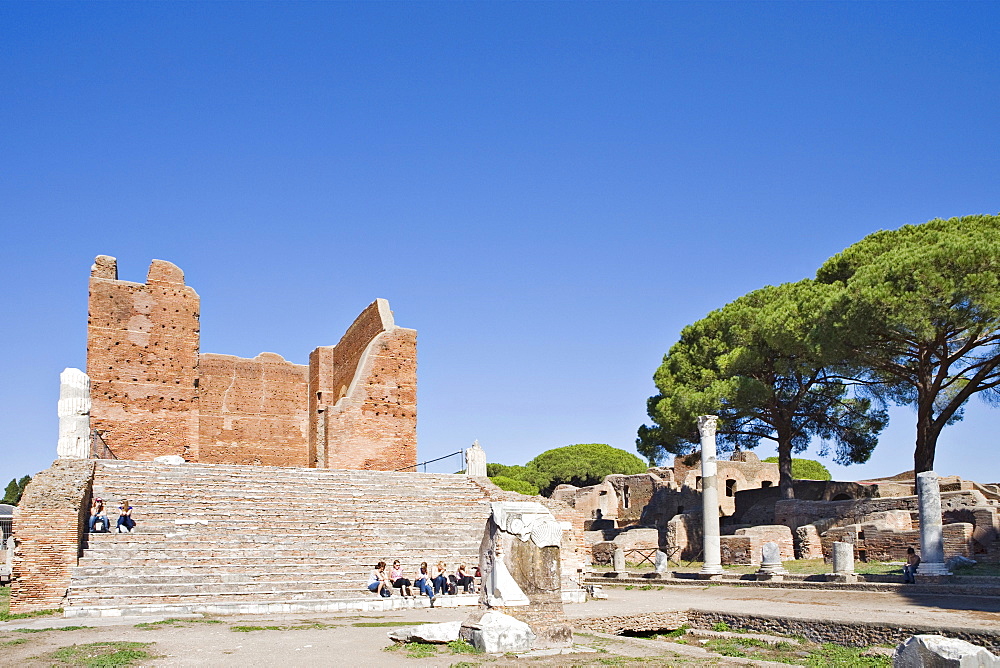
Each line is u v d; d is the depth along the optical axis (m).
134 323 42.22
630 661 14.92
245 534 26.94
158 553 24.47
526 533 16.56
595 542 50.69
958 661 11.15
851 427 50.00
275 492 31.56
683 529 44.88
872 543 35.28
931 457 38.53
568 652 16.02
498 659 14.84
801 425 50.50
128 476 30.47
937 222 41.53
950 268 34.66
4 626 18.81
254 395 50.19
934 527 27.09
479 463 38.44
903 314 34.69
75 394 31.33
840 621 18.77
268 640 16.91
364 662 14.38
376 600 23.67
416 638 16.50
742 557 38.88
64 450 30.80
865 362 39.06
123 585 22.30
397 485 35.16
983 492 41.50
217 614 21.45
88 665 13.68
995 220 39.62
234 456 48.97
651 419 53.56
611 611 21.78
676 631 21.91
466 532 30.78
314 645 16.27
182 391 42.56
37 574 21.72
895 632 17.89
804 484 51.72
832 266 45.00
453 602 24.39
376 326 45.72
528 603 16.25
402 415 44.62
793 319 42.62
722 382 46.47
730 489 64.50
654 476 65.06
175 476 31.64
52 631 18.00
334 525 29.44
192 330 43.38
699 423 36.31
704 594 28.47
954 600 22.84
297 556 26.41
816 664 15.84
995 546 32.19
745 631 20.73
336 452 42.97
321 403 49.69
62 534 22.23
